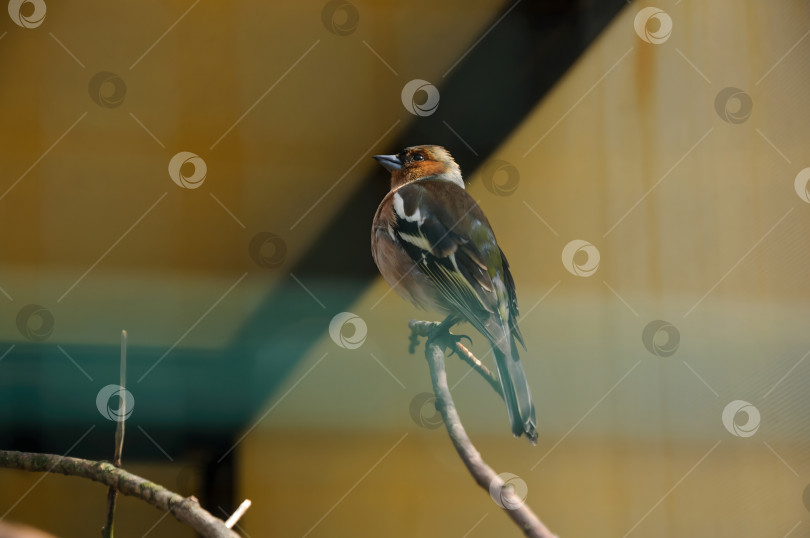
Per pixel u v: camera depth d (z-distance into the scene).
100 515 7.55
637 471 8.60
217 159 8.76
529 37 9.08
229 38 8.91
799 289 8.88
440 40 9.03
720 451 8.60
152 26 8.80
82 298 8.27
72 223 8.44
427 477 8.36
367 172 8.90
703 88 9.07
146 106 8.71
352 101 8.96
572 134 8.97
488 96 8.99
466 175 8.84
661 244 8.84
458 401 8.51
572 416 8.59
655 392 8.66
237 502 7.99
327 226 8.79
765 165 8.97
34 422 7.81
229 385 8.27
